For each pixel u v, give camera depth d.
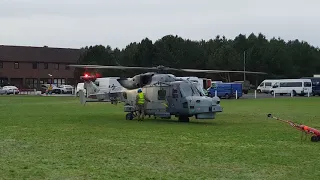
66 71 91.94
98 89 27.56
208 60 94.31
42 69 90.12
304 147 14.32
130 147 14.21
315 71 103.81
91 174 10.13
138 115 24.89
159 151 13.42
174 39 95.94
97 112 31.64
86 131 18.84
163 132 18.59
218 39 117.38
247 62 93.25
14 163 11.36
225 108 36.31
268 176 10.02
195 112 22.98
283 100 51.22
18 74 88.25
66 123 22.62
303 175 10.13
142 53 85.62
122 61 93.44
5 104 42.16
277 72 96.19
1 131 18.67
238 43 108.88
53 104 42.47
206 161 11.80
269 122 23.64
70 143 15.09
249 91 88.12
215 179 9.68
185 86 23.69
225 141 15.73
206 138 16.58
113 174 10.16
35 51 91.00
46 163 11.41
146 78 25.09
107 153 13.04
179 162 11.65
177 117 26.22
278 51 96.44
